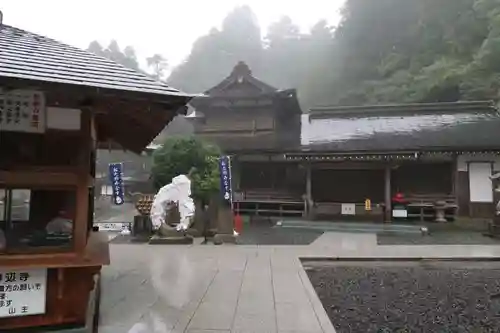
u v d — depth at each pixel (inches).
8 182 170.2
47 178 177.3
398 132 887.1
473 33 1462.8
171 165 693.9
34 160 181.2
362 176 879.1
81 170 183.9
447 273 387.5
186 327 209.8
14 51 187.6
